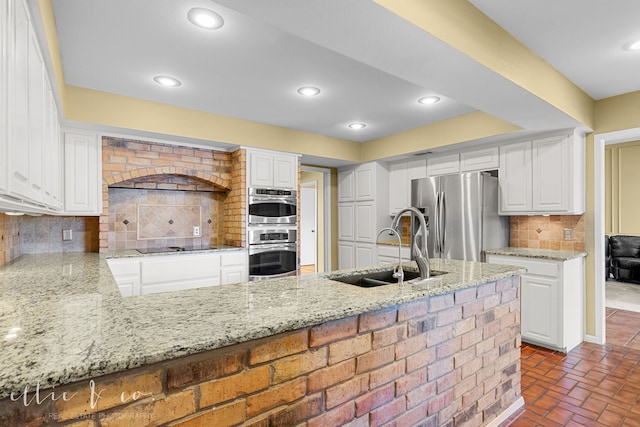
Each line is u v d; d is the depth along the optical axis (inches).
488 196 138.0
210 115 137.9
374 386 52.0
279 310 44.8
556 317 118.0
